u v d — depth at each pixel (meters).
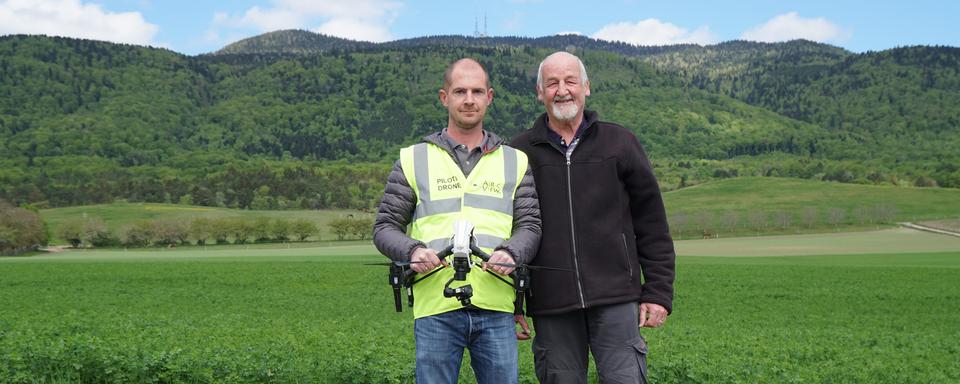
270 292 32.75
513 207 5.31
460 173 5.21
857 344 16.22
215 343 11.67
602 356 5.72
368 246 109.31
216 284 36.47
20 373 8.83
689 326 20.14
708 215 165.25
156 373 9.20
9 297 29.86
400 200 5.28
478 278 5.11
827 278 40.44
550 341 5.79
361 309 26.30
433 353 5.14
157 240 132.00
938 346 16.59
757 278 40.34
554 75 5.74
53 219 169.50
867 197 194.62
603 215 5.73
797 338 16.89
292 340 12.21
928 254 73.75
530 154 5.88
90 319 17.72
